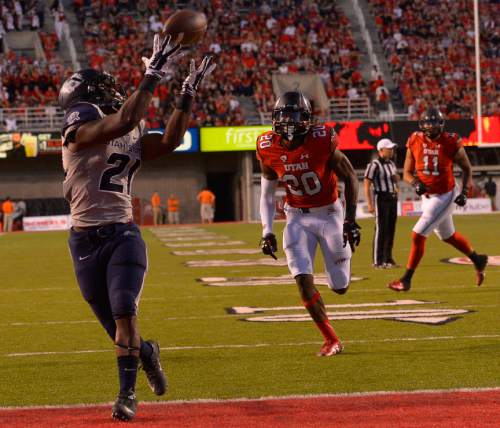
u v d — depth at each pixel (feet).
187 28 37.29
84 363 52.16
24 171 270.46
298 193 54.24
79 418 38.65
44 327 67.36
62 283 101.96
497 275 95.50
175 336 61.46
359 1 311.27
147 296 86.12
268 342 57.93
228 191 296.92
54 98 266.57
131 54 283.18
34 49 292.61
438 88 286.66
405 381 44.78
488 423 36.19
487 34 303.27
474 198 274.98
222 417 38.19
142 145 40.19
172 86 269.64
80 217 39.81
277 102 52.85
